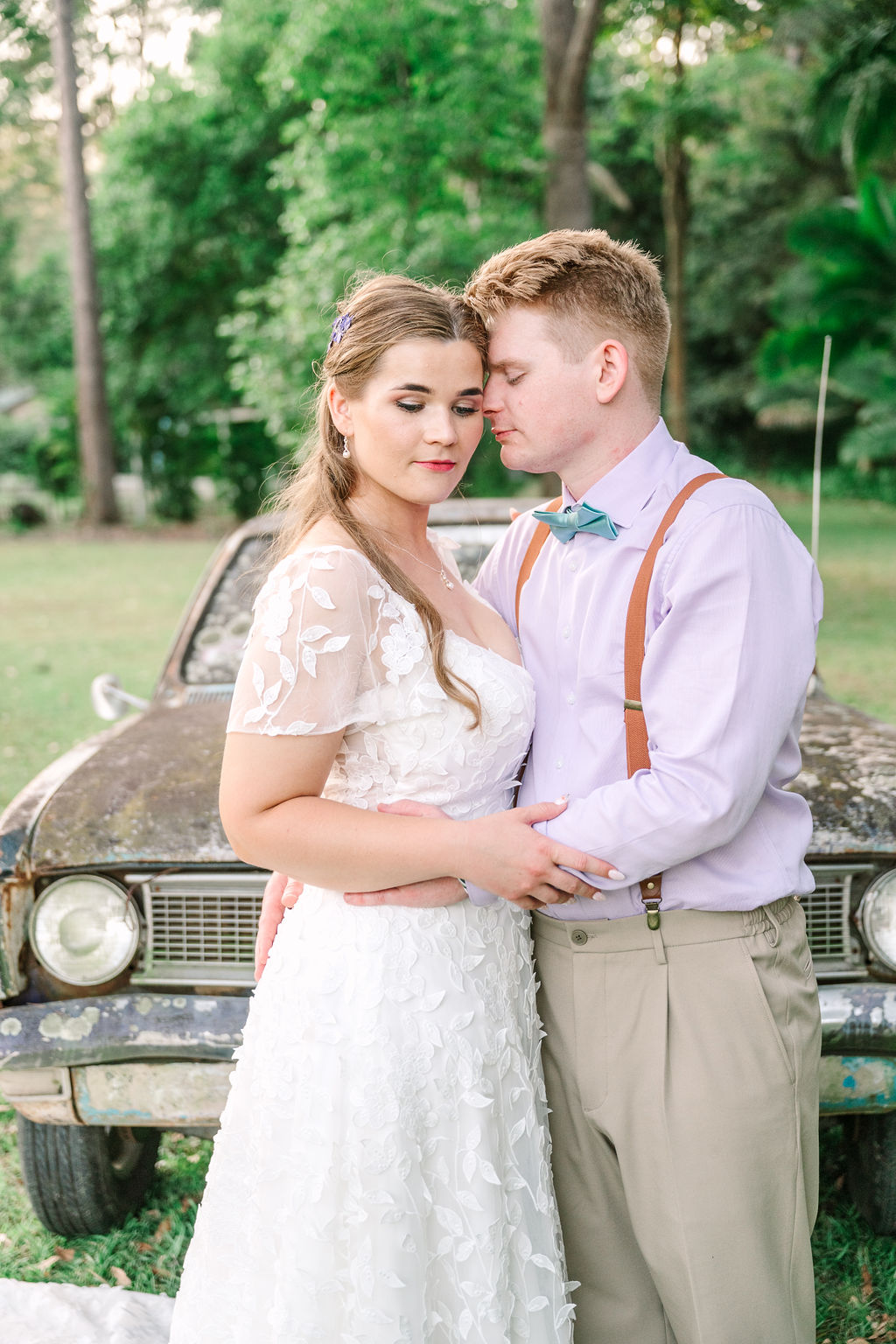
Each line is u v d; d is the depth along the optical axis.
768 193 26.36
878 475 24.66
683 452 1.75
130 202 22.42
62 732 7.12
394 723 1.62
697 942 1.66
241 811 1.58
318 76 13.48
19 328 30.36
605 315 1.67
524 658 1.84
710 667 1.56
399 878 1.58
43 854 2.23
